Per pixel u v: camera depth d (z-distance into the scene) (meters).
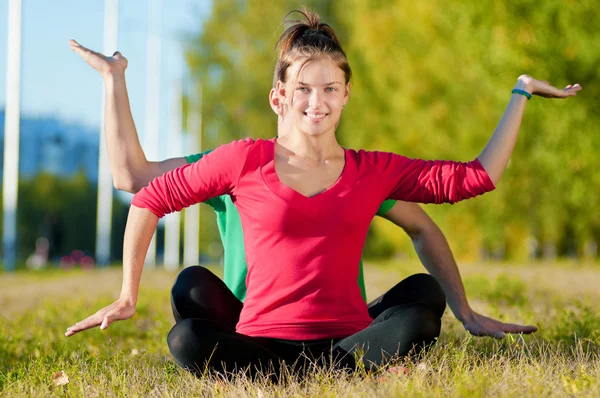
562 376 5.98
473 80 34.16
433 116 36.19
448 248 7.76
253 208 6.27
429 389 5.56
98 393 6.27
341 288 6.25
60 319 13.32
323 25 6.71
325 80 6.27
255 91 59.91
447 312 10.47
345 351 6.10
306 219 6.15
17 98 36.09
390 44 40.06
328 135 6.38
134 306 6.32
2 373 7.45
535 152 27.61
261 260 6.27
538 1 21.73
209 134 61.16
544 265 30.78
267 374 6.08
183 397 6.04
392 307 6.20
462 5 22.88
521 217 37.44
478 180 6.51
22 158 95.12
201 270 6.83
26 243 89.38
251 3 61.50
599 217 37.56
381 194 6.43
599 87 21.86
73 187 92.81
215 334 5.96
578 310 11.87
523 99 6.79
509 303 12.70
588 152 23.66
